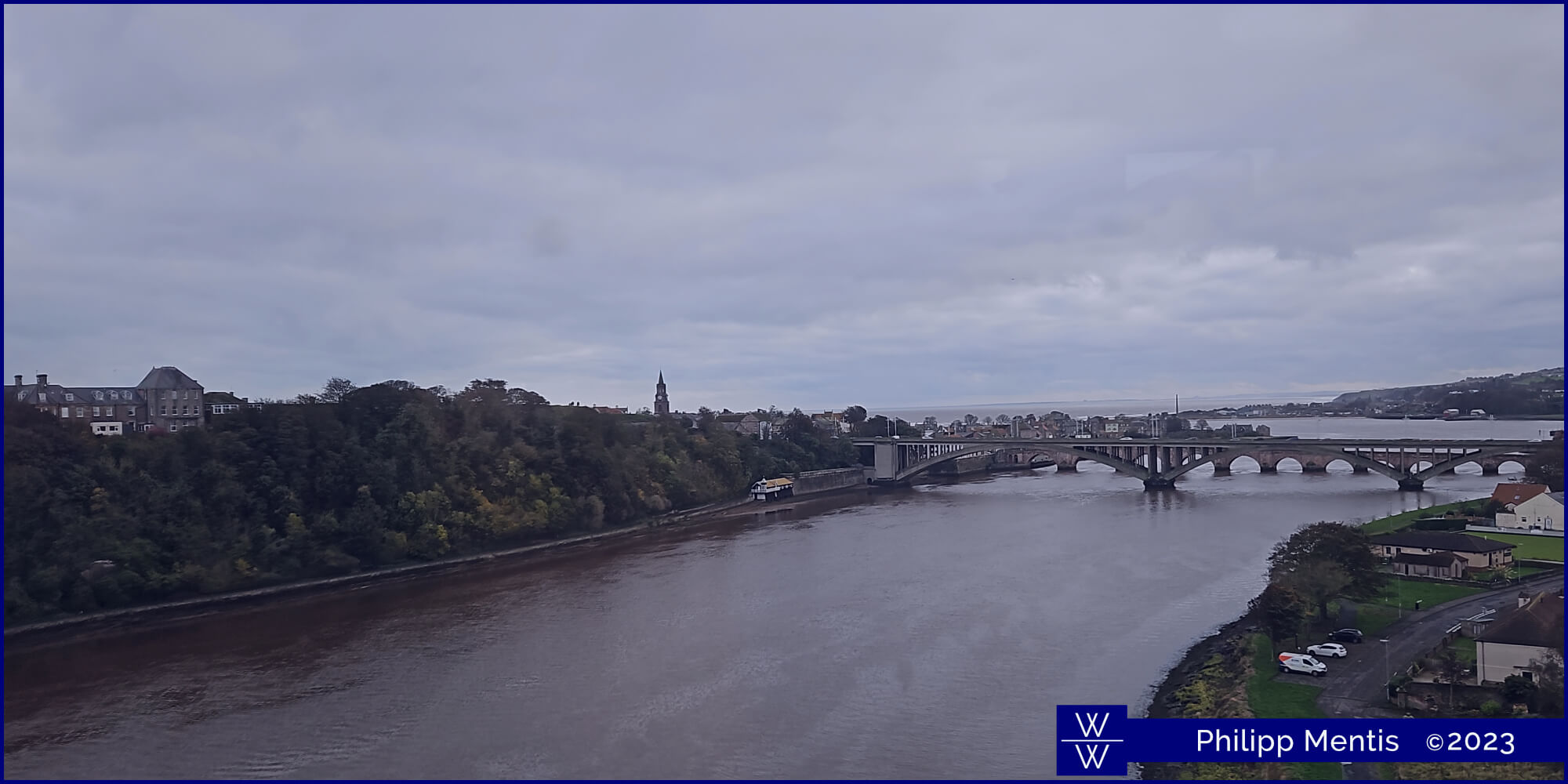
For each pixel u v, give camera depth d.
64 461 111.94
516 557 147.12
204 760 65.44
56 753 67.12
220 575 114.38
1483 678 63.97
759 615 100.56
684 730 68.25
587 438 181.00
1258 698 65.50
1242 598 102.38
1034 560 127.81
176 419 160.50
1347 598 84.19
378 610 109.75
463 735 68.56
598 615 102.81
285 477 130.62
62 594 103.38
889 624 94.81
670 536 164.38
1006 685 75.62
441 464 151.38
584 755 64.38
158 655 91.75
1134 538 145.88
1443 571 99.00
